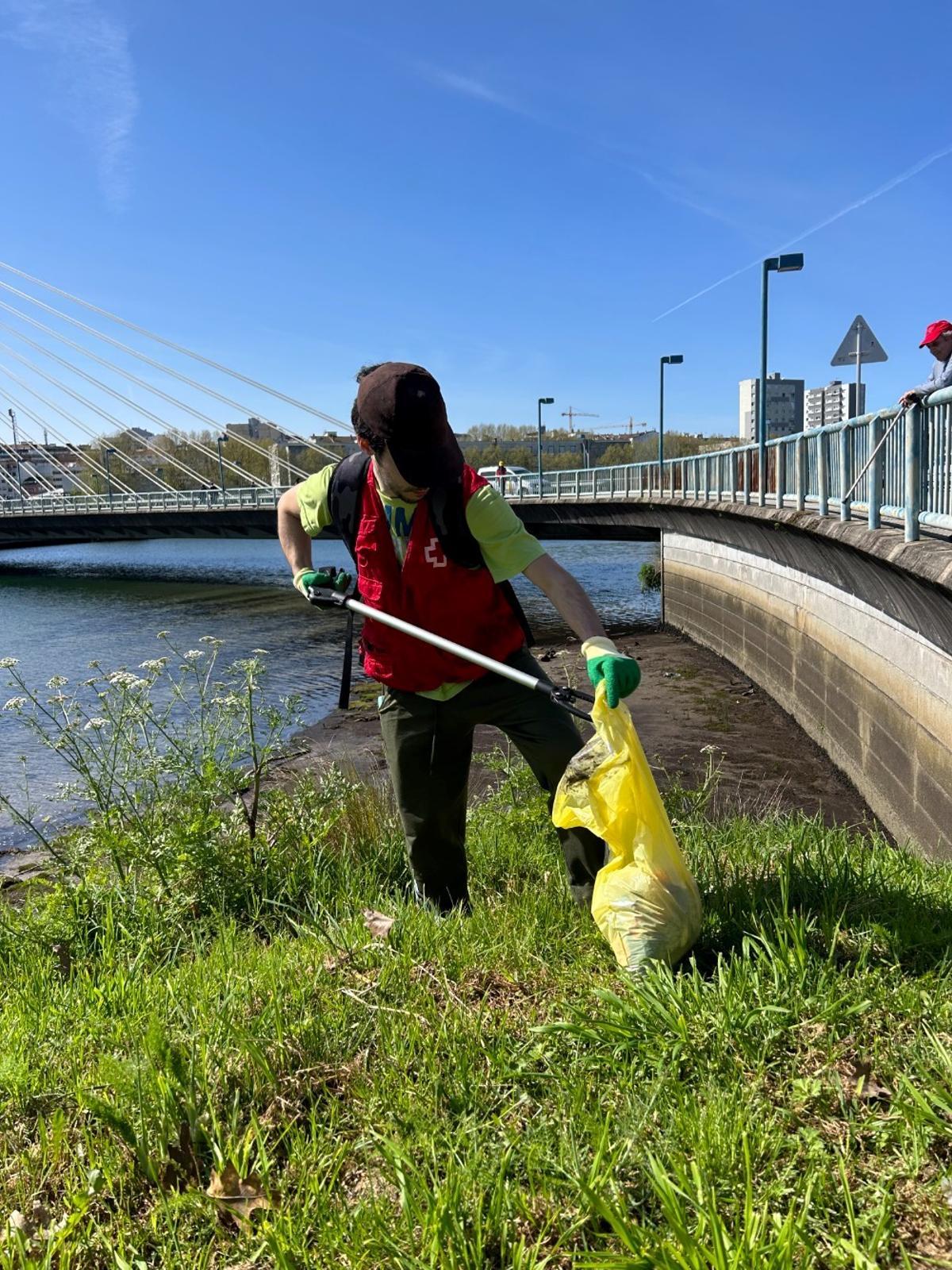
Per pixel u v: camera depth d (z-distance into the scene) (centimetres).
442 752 325
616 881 257
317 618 2609
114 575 4503
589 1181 167
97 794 400
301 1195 177
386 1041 226
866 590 936
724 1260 144
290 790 623
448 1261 155
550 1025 218
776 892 303
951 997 226
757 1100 190
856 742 1013
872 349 1275
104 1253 171
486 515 291
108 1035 243
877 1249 151
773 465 1491
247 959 296
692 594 2170
